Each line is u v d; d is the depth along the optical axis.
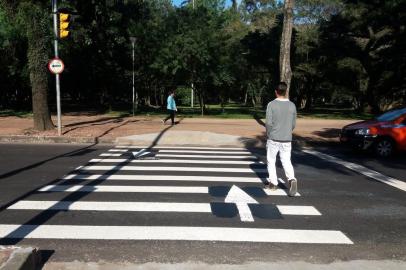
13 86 40.84
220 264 4.89
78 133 17.72
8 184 8.84
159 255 5.14
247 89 66.69
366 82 46.88
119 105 55.25
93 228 6.10
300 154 14.43
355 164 12.27
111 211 6.95
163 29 34.97
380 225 6.45
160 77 37.22
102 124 22.42
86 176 9.74
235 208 7.21
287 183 9.27
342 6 45.34
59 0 21.78
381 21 37.91
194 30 32.22
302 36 45.28
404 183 9.56
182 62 31.19
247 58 46.62
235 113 36.78
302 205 7.50
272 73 47.94
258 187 8.80
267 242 5.63
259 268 4.80
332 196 8.23
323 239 5.79
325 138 17.80
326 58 44.66
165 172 10.34
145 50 36.31
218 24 34.00
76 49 31.31
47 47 18.33
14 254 4.51
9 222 6.34
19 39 27.89
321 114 38.09
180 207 7.22
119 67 37.97
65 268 4.74
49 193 8.09
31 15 17.28
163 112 36.62
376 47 41.38
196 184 9.01
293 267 4.84
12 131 18.06
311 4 47.22
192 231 6.01
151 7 49.53
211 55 31.91
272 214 6.91
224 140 16.80
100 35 32.66
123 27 36.38
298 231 6.09
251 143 16.23
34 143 16.09
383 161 12.95
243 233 5.96
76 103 59.09
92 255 5.12
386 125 14.01
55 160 12.00
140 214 6.80
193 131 19.33
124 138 16.56
